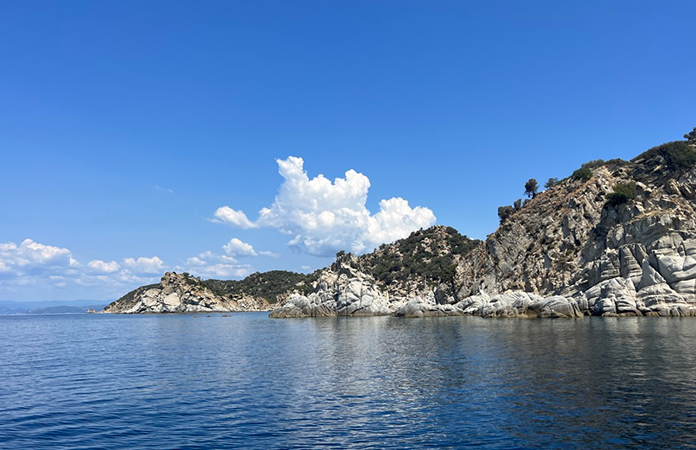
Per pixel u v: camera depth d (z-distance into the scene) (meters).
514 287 110.06
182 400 25.33
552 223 109.44
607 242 91.69
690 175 95.12
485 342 49.69
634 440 16.86
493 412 21.27
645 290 77.75
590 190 107.25
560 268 101.44
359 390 27.20
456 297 131.38
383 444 17.50
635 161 119.06
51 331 101.69
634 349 38.28
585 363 32.69
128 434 19.30
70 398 26.52
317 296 141.00
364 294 133.12
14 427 20.61
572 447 16.47
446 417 20.83
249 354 46.53
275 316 141.62
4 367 39.91
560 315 84.94
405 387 27.69
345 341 58.03
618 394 23.31
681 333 49.34
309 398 25.33
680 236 79.38
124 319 179.00
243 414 22.16
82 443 18.28
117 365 40.34
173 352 50.25
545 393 24.33
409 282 182.62
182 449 17.33
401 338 59.62
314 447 17.34
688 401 21.62
